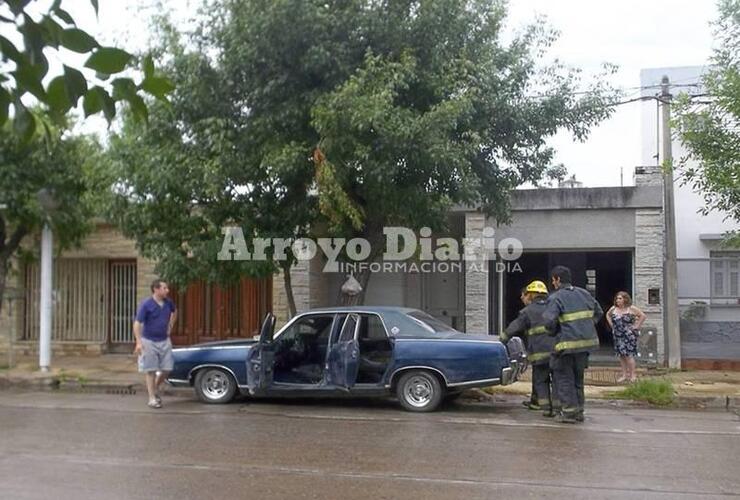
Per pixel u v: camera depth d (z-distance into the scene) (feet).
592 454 28.81
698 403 42.04
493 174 46.32
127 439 31.53
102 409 39.60
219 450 29.37
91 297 63.52
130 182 43.01
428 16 41.14
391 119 38.70
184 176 41.37
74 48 9.52
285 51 40.73
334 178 39.22
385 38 41.50
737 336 53.67
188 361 41.34
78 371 52.95
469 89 41.50
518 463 27.22
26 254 59.36
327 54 40.06
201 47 42.45
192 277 43.70
